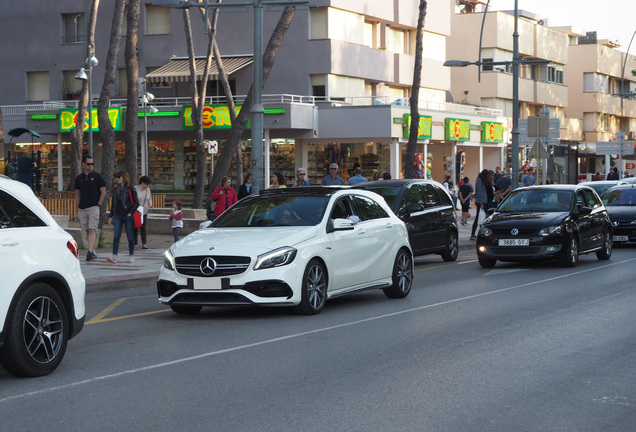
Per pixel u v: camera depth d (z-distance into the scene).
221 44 47.62
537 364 8.48
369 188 19.75
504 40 60.78
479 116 51.56
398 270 13.81
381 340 9.88
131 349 9.45
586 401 6.98
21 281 7.77
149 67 49.41
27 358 7.80
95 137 49.12
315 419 6.42
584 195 20.56
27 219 8.14
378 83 49.84
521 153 58.41
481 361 8.64
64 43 51.38
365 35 48.81
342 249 12.38
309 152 45.16
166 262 11.63
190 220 27.77
